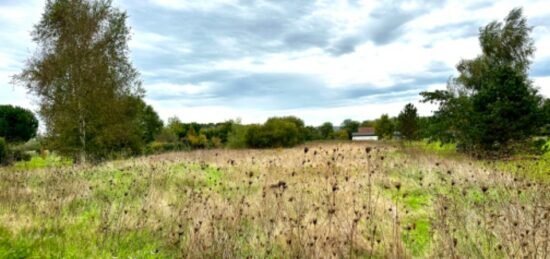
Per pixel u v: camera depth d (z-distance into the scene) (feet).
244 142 116.37
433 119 60.39
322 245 13.21
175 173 34.17
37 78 57.52
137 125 69.56
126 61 65.51
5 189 23.73
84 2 62.59
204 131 146.61
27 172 33.32
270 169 33.91
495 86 47.57
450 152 58.03
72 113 59.06
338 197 20.88
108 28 64.03
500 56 91.66
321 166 32.99
